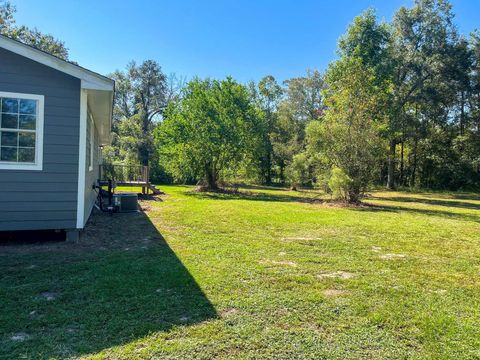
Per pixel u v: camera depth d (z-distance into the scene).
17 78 5.58
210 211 10.59
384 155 15.17
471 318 3.40
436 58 23.75
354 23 22.08
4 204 5.54
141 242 6.25
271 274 4.55
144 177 16.78
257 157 20.36
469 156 27.48
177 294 3.73
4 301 3.45
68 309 3.29
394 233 7.88
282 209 11.74
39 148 5.70
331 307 3.55
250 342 2.78
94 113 8.49
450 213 12.84
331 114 15.88
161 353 2.57
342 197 14.92
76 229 6.00
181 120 18.59
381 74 21.41
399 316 3.37
